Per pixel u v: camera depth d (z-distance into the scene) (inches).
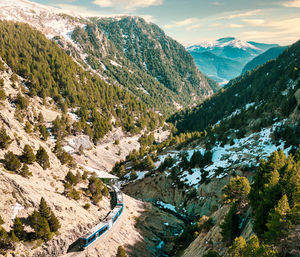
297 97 4296.3
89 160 5713.6
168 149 6146.7
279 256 1048.8
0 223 1765.5
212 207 3329.2
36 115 5078.7
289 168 1631.4
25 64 7534.5
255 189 1776.6
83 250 2182.6
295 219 1095.0
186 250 2290.8
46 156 2701.8
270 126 4320.9
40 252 1905.8
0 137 2335.1
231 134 4847.4
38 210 2085.4
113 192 3846.0
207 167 4234.7
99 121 7086.6
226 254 1501.0
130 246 2615.7
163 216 3681.1
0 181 2009.1
